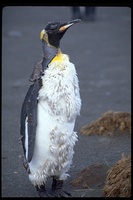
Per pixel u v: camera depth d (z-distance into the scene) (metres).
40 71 7.98
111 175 8.86
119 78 19.42
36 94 7.89
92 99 16.45
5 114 15.16
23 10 41.03
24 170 10.41
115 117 12.71
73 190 9.08
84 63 22.50
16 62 23.45
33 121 7.89
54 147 8.00
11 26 33.62
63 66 7.88
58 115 7.91
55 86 7.78
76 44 27.44
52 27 7.98
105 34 30.47
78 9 34.41
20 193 9.16
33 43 28.22
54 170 8.31
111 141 11.98
